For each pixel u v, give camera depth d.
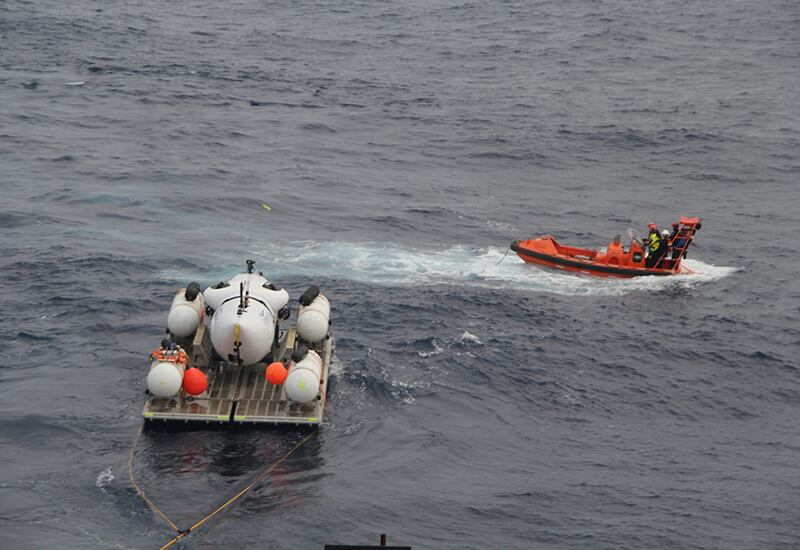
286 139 106.25
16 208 79.88
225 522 41.06
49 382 52.59
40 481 43.53
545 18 168.00
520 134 111.12
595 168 101.62
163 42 148.12
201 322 51.69
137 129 105.75
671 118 117.56
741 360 59.88
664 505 44.12
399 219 84.12
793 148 108.00
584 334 62.66
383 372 55.19
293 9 177.25
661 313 66.94
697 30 157.62
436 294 67.81
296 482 44.31
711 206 91.56
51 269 67.88
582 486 45.50
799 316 66.94
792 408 54.53
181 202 84.25
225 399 48.62
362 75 135.62
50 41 142.38
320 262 73.19
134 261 70.38
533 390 55.00
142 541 39.59
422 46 152.25
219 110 115.44
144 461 45.34
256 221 81.31
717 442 50.50
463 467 46.72
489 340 60.56
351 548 35.38
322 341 53.78
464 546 40.38
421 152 104.69
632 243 75.19
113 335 58.84
